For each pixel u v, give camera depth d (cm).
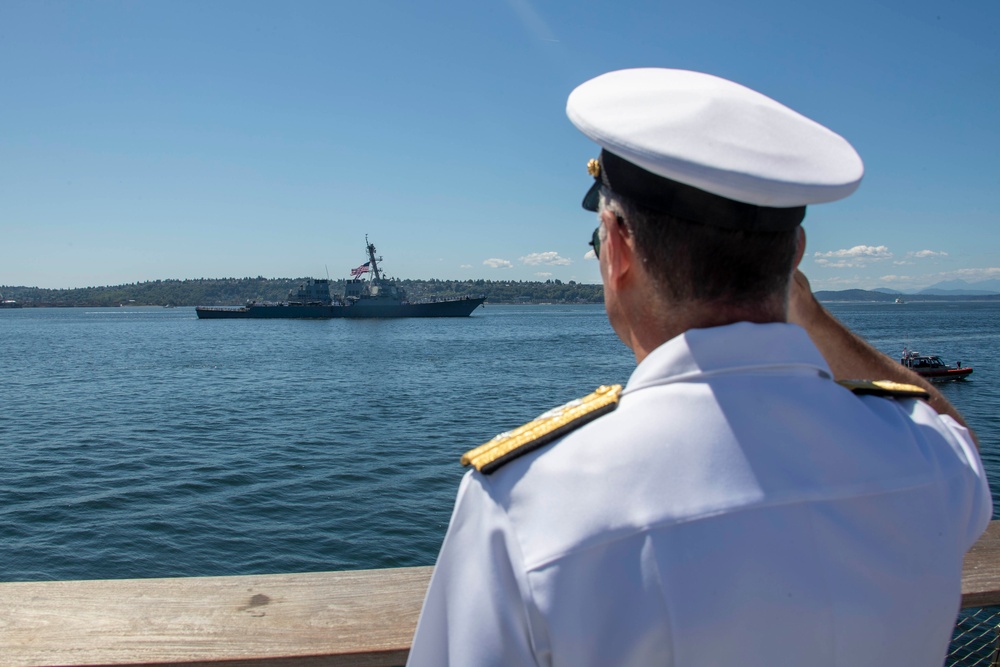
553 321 13925
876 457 112
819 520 104
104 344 8100
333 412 3003
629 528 102
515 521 108
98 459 2084
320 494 1692
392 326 11756
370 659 180
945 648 118
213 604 196
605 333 9738
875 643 105
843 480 107
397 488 1744
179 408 3130
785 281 120
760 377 111
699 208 110
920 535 111
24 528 1468
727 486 103
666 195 112
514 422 2759
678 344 112
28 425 2703
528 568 104
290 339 8669
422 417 2873
